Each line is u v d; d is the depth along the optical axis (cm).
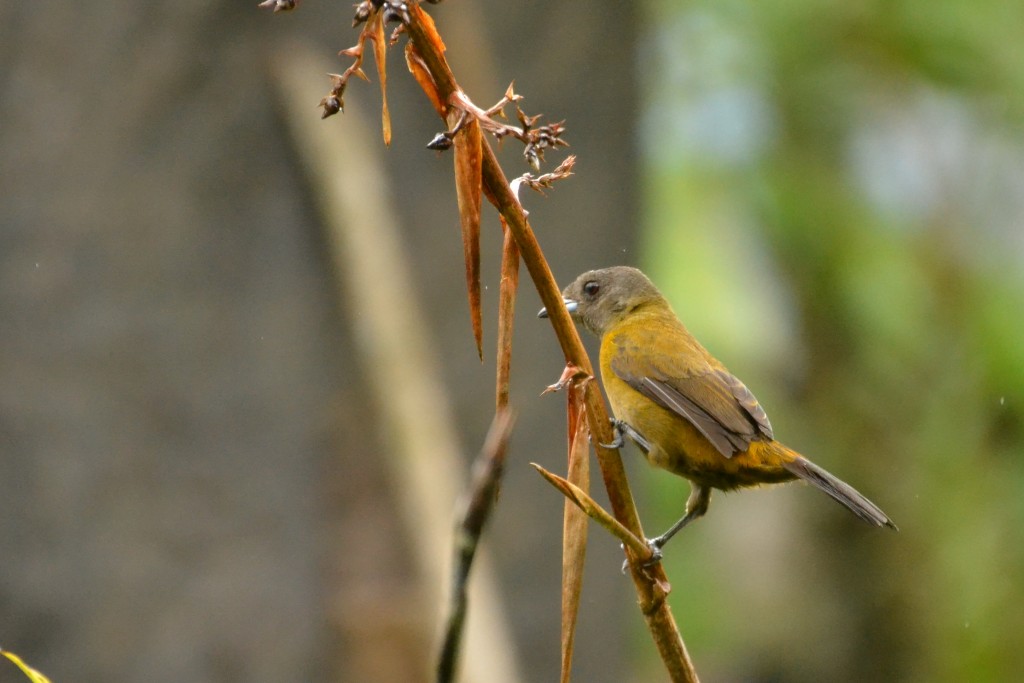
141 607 1049
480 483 374
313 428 1084
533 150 473
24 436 1035
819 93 1898
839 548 2119
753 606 2152
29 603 1033
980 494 1800
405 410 1023
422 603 1012
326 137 1067
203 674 1058
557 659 1206
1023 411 1784
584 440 501
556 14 1207
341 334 1082
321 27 1090
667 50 1925
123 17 1040
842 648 2067
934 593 1880
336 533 1091
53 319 1035
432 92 471
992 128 1816
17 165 1029
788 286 1991
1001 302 1805
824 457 1955
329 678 1086
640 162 1308
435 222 1139
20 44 1027
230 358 1068
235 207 1068
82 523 1040
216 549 1063
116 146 1042
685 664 500
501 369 482
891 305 1892
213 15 1055
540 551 1203
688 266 1884
